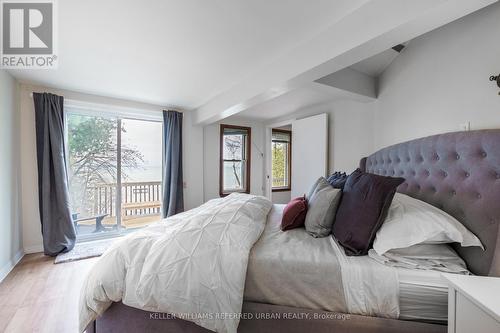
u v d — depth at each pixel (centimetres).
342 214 138
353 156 299
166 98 334
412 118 183
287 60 191
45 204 276
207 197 439
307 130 363
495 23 114
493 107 116
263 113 422
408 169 167
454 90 140
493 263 97
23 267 247
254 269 113
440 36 151
